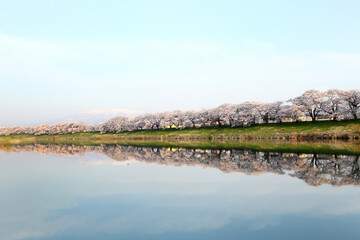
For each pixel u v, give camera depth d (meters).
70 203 17.45
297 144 64.81
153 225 13.43
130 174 28.05
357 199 17.02
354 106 83.06
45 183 23.81
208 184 22.45
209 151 54.75
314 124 86.00
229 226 13.10
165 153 53.28
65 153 57.22
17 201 18.06
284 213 14.78
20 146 93.94
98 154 53.28
